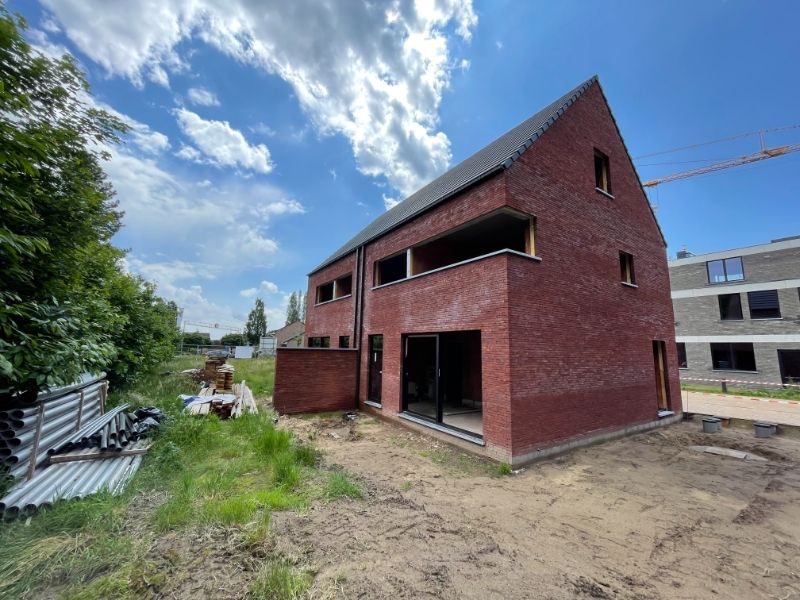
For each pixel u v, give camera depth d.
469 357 11.53
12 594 2.42
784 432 8.97
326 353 11.29
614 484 5.37
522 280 6.79
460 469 6.00
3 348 3.13
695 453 7.18
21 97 3.22
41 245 3.01
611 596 2.75
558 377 7.14
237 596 2.51
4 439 3.60
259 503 4.09
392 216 14.64
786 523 4.11
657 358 10.70
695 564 3.24
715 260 21.66
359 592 2.64
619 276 9.27
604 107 9.94
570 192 8.30
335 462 6.15
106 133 4.59
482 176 7.32
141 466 4.88
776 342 19.06
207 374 15.39
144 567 2.77
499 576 2.95
